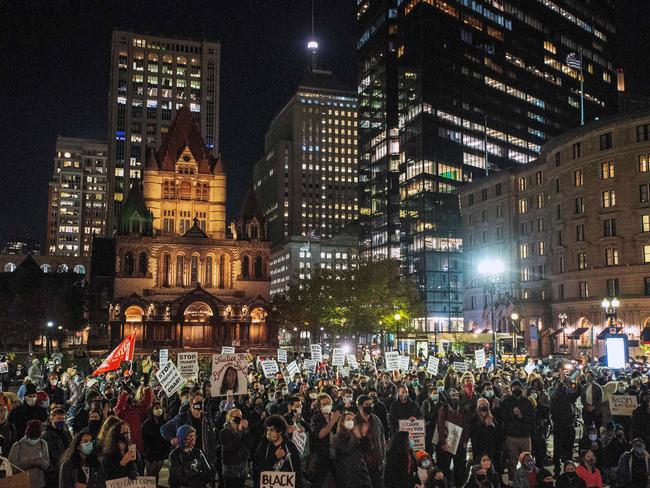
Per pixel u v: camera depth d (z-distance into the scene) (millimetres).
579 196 86188
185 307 119688
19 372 43656
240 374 18203
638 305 77500
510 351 79188
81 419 17844
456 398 18109
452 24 150500
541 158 99938
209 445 15930
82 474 11930
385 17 164000
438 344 83062
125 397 18094
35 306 121375
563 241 89312
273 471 11867
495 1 161500
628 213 79750
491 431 17750
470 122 151125
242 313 124500
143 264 125688
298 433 15758
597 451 18266
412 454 13570
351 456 13672
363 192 172625
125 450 12016
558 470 20766
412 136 145375
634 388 23250
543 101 169625
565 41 177375
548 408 21734
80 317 145500
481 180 113062
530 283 99562
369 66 172125
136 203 128500
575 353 85375
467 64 152500
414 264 141375
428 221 139000
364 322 94438
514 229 105562
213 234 152000
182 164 152000
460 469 17953
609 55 190875
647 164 78750
